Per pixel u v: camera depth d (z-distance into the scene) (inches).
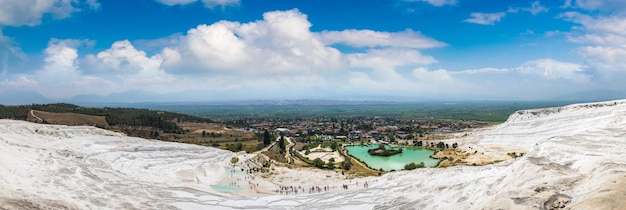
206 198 2711.6
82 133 4128.9
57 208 1766.7
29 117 7062.0
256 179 4001.0
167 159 4057.6
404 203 2301.9
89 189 2378.2
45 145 3380.9
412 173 3454.7
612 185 1355.8
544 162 1857.8
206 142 7539.4
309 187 3590.1
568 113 5629.9
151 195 2571.4
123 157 3609.7
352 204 2509.8
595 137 2218.3
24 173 2253.9
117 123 7790.4
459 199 2004.2
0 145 2652.6
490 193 1819.6
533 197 1494.8
